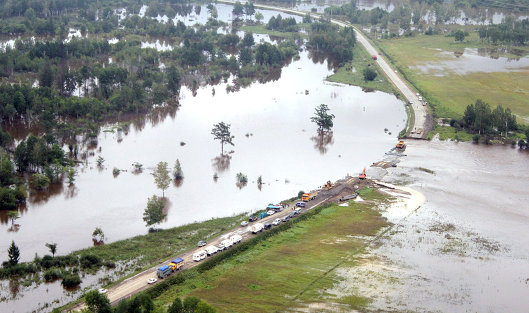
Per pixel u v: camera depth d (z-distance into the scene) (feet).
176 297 506.48
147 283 528.63
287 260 593.01
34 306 505.25
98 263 577.43
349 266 588.91
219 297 512.63
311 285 545.44
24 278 554.46
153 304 468.75
